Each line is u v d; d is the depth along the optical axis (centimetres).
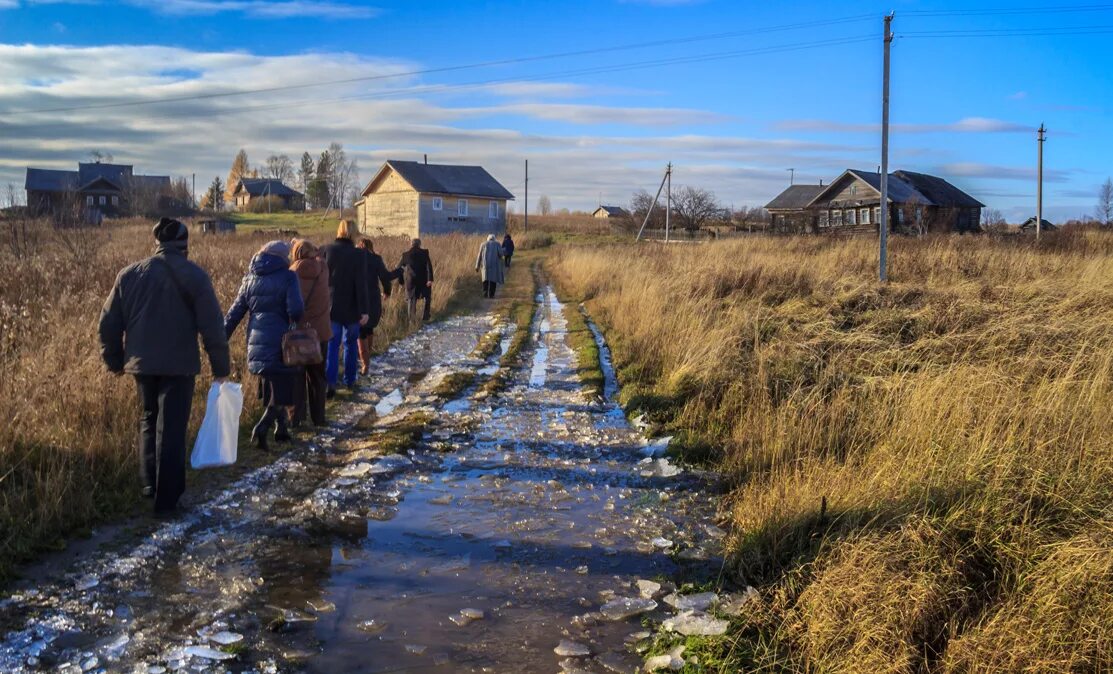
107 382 693
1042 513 454
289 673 357
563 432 792
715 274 1576
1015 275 1714
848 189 5653
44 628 383
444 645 386
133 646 372
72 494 516
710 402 825
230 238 3475
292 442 725
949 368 741
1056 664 337
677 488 630
